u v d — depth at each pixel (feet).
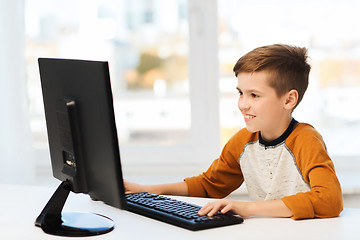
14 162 9.34
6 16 9.20
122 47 10.01
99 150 4.61
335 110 9.71
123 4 9.91
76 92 4.72
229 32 9.69
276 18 9.59
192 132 9.89
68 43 10.07
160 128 10.11
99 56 10.04
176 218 4.80
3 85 9.27
